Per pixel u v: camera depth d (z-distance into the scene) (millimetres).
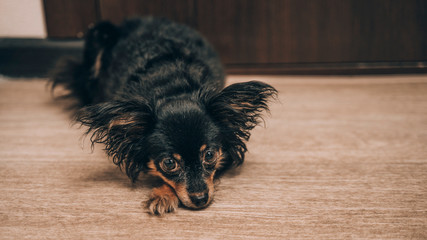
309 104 872
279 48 1013
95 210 593
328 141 737
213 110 620
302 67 1031
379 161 678
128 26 832
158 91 637
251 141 743
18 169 674
